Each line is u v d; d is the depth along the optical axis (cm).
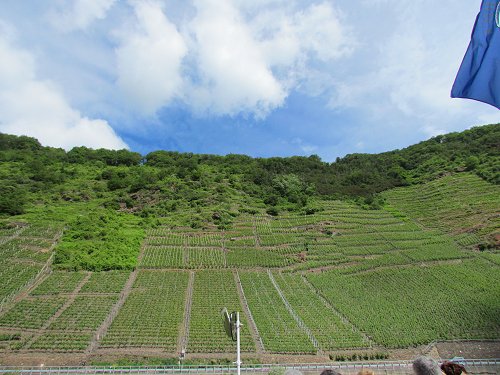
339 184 15012
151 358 5259
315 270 9000
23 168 13775
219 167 16088
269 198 13100
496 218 10800
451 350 5644
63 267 8119
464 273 8375
